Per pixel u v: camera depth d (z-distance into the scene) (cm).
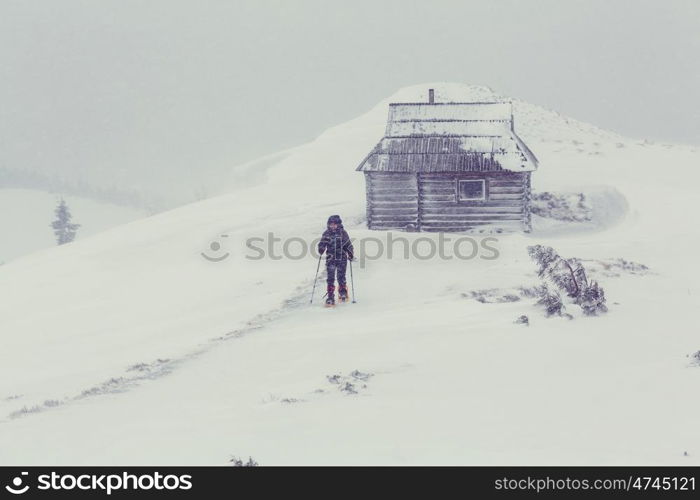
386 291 4625
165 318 4906
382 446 1844
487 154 7956
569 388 2333
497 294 4194
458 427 1973
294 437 1977
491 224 8025
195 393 2742
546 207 8831
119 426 2302
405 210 8100
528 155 8031
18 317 5719
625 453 1705
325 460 1761
